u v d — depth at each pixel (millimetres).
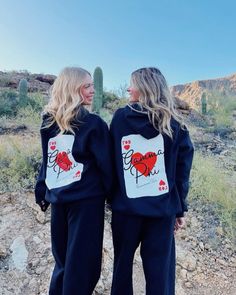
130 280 2125
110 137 2150
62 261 2184
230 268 3127
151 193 2016
